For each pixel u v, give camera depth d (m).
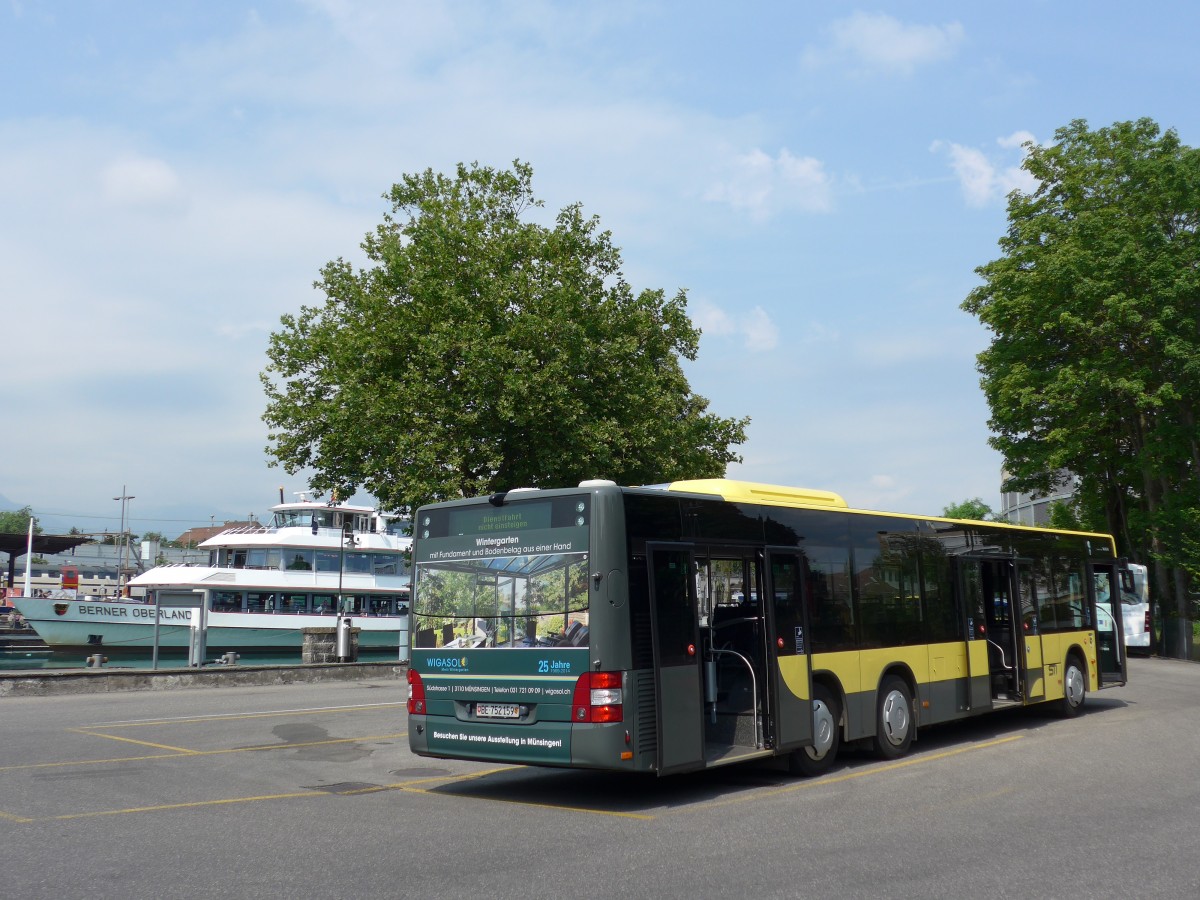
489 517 11.08
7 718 18.61
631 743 9.91
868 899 6.65
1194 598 38.59
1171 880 7.10
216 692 24.64
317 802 10.59
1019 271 39.62
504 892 6.86
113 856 7.98
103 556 115.38
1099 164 38.94
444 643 11.18
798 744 11.69
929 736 15.73
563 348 31.39
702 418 37.25
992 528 16.28
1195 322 35.62
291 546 43.22
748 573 11.77
